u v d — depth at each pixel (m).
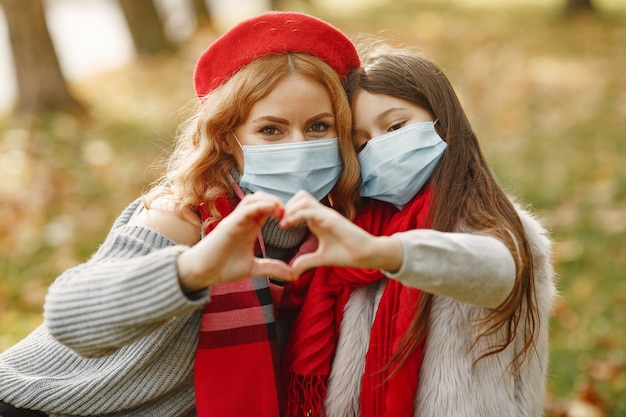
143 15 11.86
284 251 1.94
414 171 1.83
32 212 5.34
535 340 1.87
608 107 7.54
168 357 1.84
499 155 6.27
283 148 1.82
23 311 4.04
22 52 8.12
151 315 1.50
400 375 1.75
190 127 2.03
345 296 1.87
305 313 1.86
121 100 8.94
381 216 1.96
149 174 5.93
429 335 1.77
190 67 10.67
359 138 1.93
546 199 5.14
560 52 10.55
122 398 1.83
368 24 13.92
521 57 10.36
